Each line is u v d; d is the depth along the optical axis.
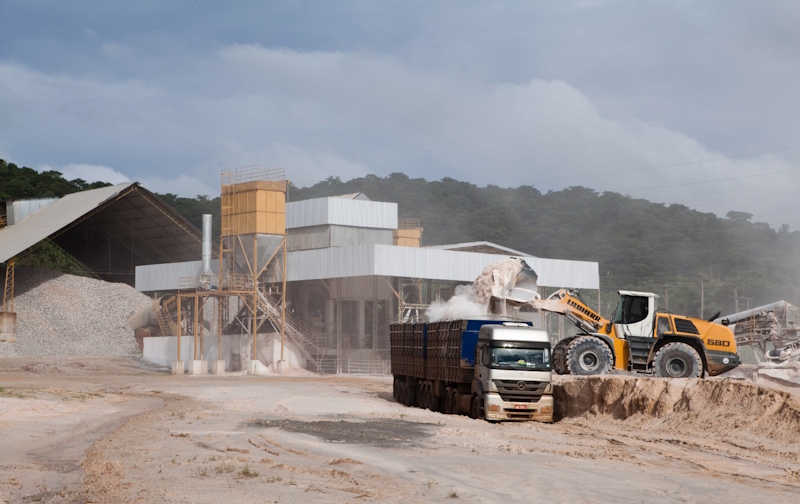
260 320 77.56
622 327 34.97
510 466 19.39
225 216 74.25
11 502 15.81
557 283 79.62
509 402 30.45
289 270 74.31
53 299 97.50
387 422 29.86
